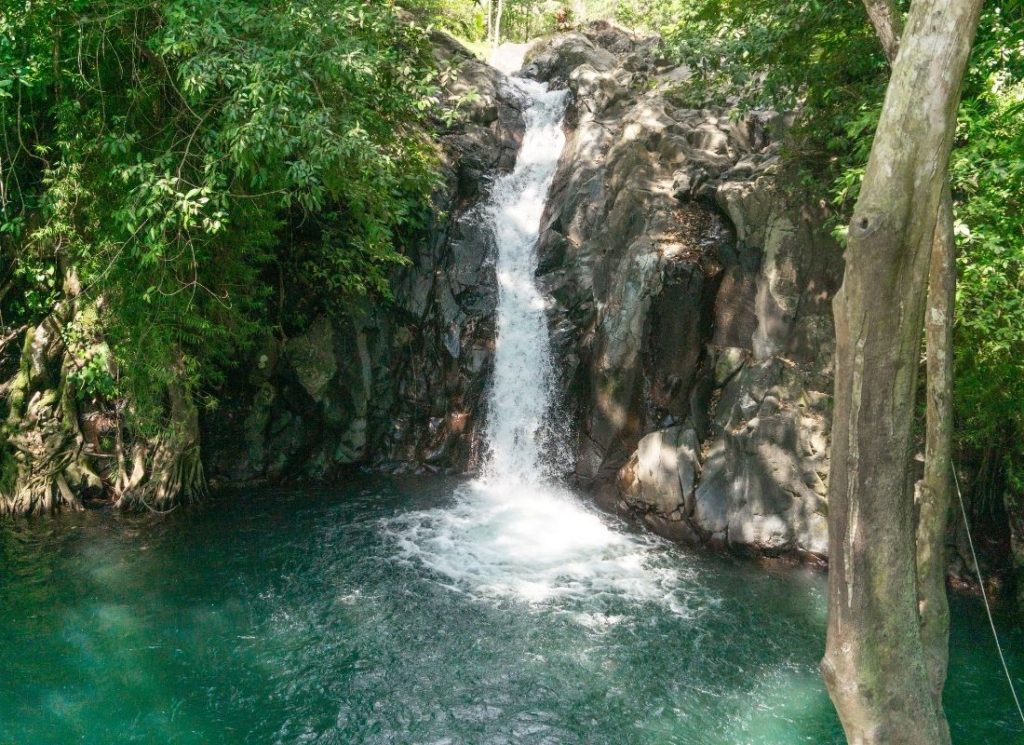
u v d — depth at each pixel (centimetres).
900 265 392
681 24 1429
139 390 1298
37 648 916
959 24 370
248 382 1512
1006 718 845
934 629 596
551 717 830
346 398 1591
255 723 800
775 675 916
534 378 1630
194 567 1152
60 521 1301
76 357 1316
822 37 1188
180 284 1248
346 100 1087
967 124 882
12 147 1262
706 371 1406
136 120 1154
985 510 1177
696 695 875
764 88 1248
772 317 1356
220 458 1497
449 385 1678
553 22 3441
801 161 1424
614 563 1216
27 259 1323
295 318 1560
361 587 1105
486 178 1905
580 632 1003
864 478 416
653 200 1574
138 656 910
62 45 1105
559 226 1761
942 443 617
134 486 1352
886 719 426
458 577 1149
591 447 1510
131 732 775
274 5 974
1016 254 853
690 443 1355
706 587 1141
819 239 1346
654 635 1000
